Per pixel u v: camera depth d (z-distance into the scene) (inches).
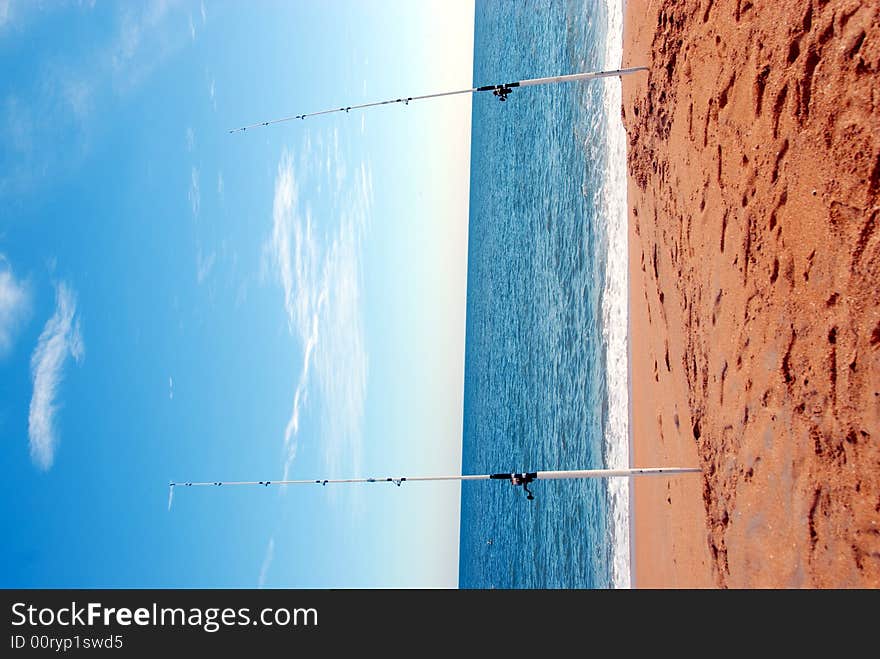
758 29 179.3
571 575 601.3
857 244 138.1
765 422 177.9
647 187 320.8
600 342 518.9
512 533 949.2
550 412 745.6
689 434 253.8
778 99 167.6
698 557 240.7
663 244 289.4
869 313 134.9
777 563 170.4
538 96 928.9
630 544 388.8
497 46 1419.8
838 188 143.7
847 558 142.0
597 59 570.6
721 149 207.5
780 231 169.0
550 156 816.3
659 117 284.7
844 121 141.7
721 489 209.0
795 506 162.7
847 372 141.6
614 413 464.8
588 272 576.1
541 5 912.3
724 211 206.1
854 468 139.9
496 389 1258.0
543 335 814.5
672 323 278.1
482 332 1574.8
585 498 545.6
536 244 900.6
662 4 278.4
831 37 145.8
